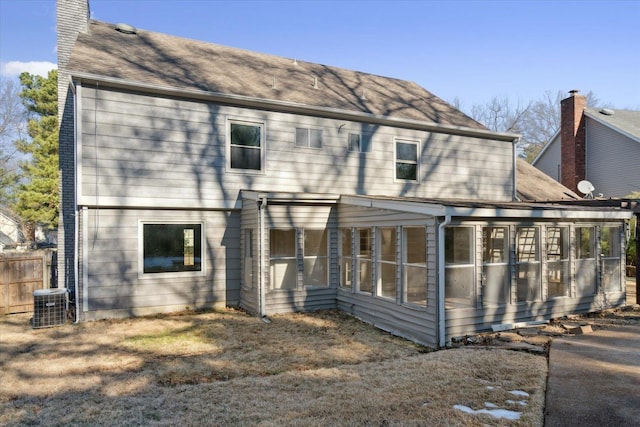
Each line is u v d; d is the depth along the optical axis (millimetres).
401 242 8141
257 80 11727
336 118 11508
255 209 9633
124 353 6598
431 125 12570
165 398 4691
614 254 10188
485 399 4422
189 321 8820
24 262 9867
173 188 9586
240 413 4219
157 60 10812
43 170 25734
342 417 4020
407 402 4363
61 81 10750
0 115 34125
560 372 5246
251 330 8102
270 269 9930
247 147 10492
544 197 15625
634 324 8258
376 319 8766
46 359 6305
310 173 11141
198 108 9906
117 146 9023
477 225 7699
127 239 9227
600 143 20266
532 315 8383
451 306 7438
